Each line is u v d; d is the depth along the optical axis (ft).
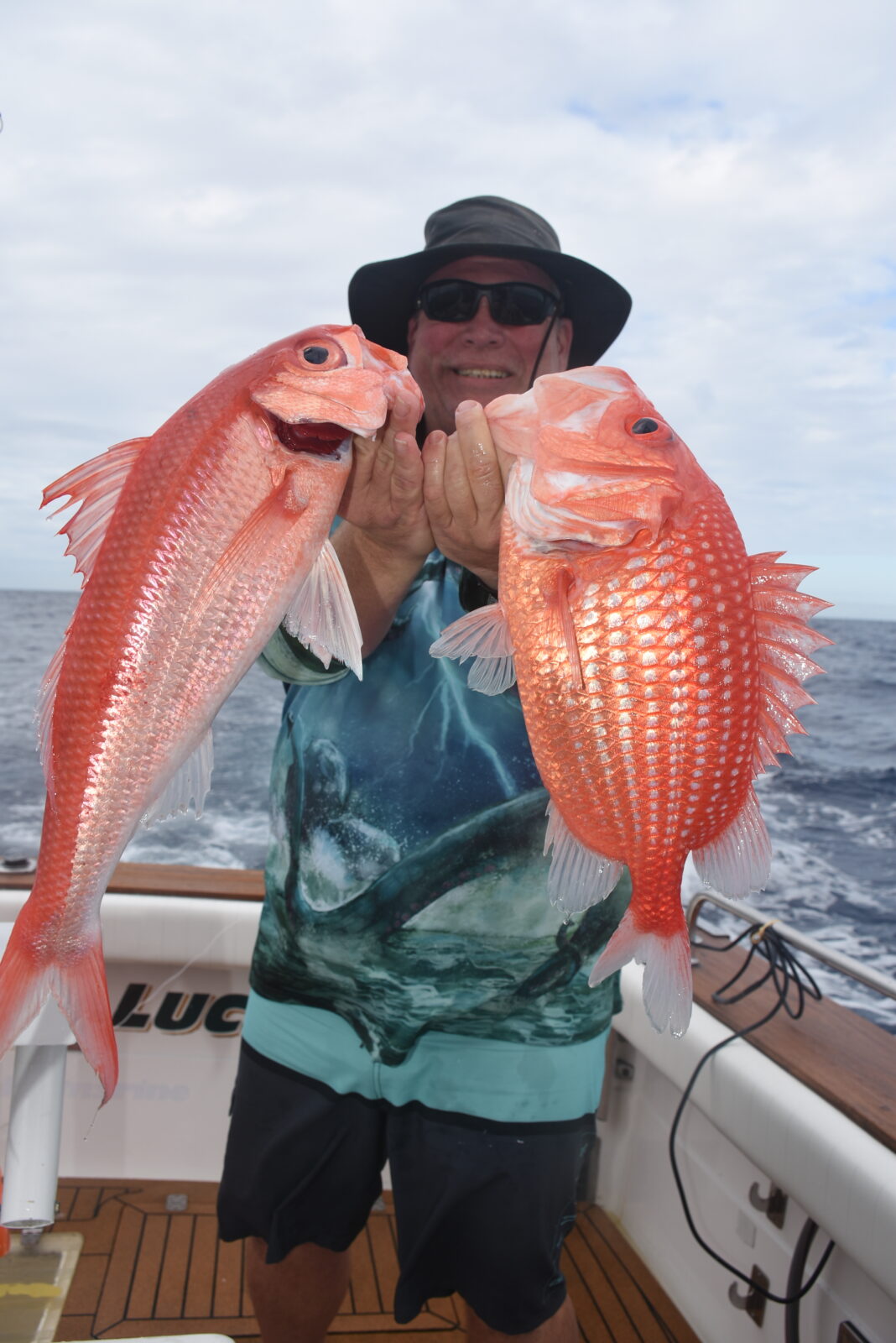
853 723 45.34
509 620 4.47
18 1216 4.97
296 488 4.20
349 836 6.17
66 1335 7.58
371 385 4.15
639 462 4.19
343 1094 6.22
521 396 4.53
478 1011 6.04
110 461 4.21
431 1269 6.09
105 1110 9.44
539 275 7.81
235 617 4.16
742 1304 7.31
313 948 6.26
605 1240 9.02
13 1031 4.00
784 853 22.99
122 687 4.05
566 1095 6.02
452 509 4.68
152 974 9.41
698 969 8.75
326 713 6.38
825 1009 7.93
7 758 32.32
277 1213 6.21
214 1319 7.82
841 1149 5.98
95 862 4.11
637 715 4.25
